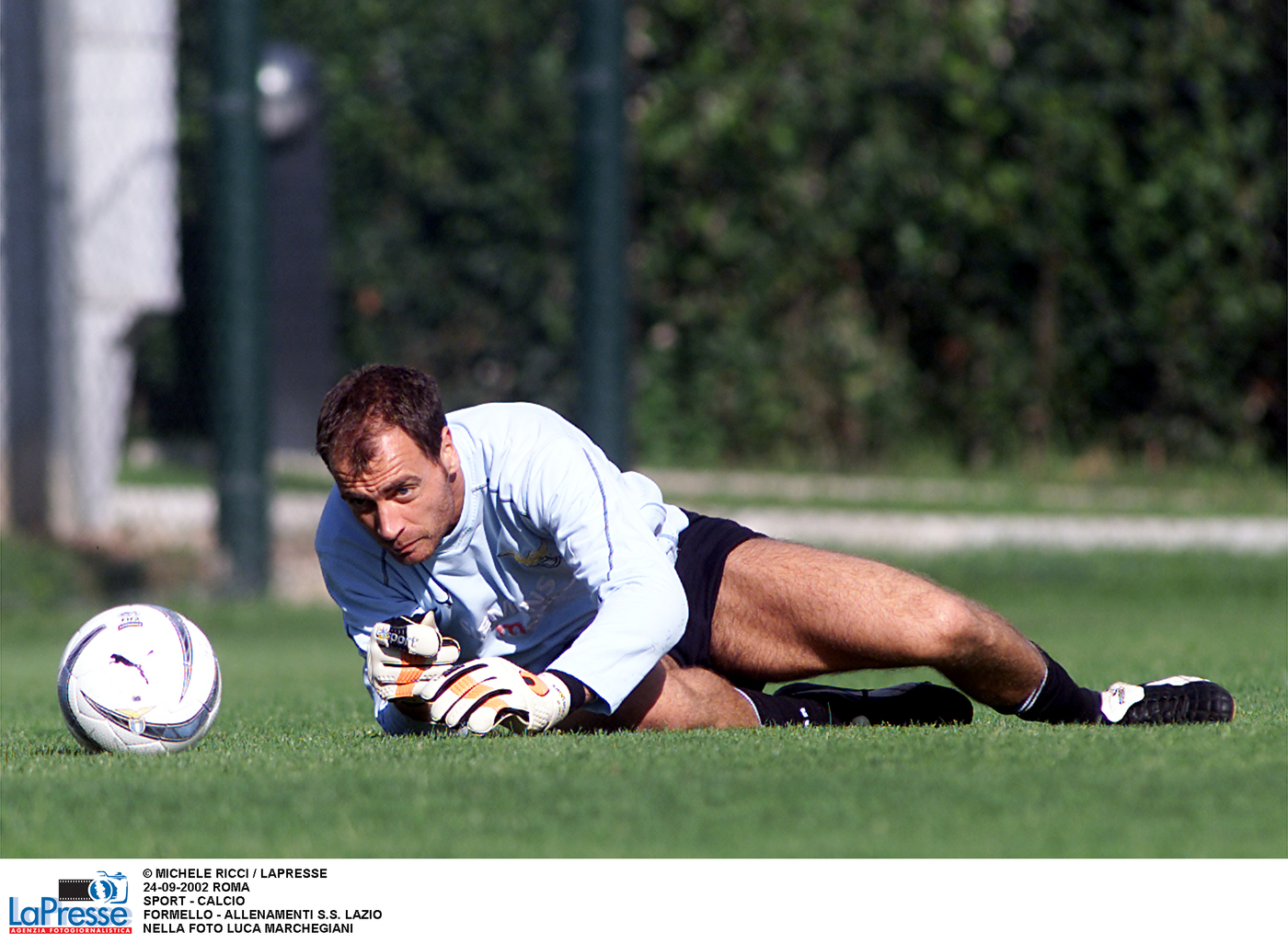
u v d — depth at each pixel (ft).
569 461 32.45
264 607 89.86
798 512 129.18
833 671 35.45
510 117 148.77
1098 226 147.02
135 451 154.10
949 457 155.12
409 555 30.30
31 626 89.20
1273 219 145.79
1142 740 31.01
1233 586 104.83
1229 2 143.02
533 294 151.12
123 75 104.94
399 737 33.78
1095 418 151.43
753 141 150.41
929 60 148.05
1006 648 33.71
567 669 31.42
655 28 149.79
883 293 155.22
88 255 105.09
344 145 147.02
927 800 24.39
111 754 32.37
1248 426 148.56
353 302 150.10
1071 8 144.56
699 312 153.99
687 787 25.55
